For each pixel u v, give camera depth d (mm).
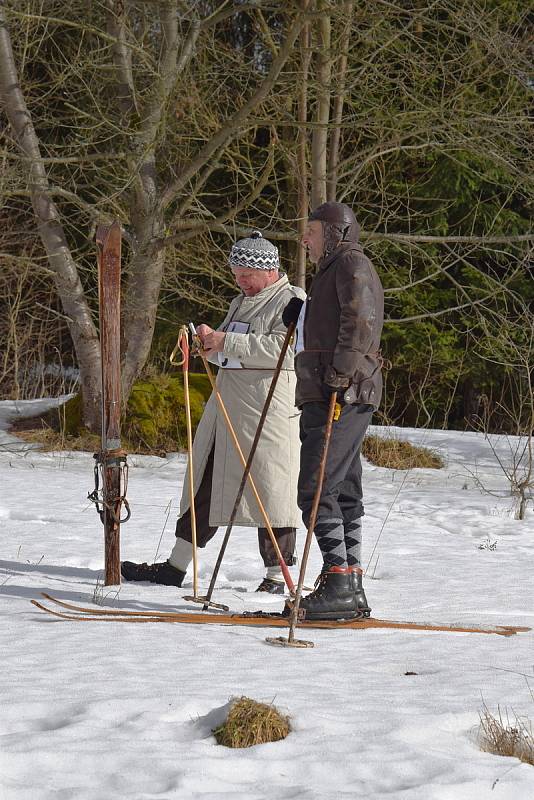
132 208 42500
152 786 7301
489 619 14656
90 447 40625
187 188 51781
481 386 61719
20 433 42219
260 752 8055
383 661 11648
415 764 7852
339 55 39781
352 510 14180
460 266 61250
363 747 8242
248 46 49781
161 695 9406
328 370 13312
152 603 14852
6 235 55969
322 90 40344
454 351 59844
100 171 48938
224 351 16016
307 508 13680
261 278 16391
